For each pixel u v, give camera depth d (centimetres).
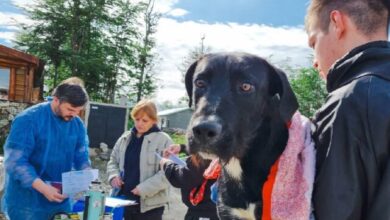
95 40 3362
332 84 155
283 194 164
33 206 323
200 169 285
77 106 322
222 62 196
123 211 379
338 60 153
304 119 185
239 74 192
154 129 407
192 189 304
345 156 137
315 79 2892
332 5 160
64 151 335
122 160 417
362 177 136
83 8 3247
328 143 144
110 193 452
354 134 136
